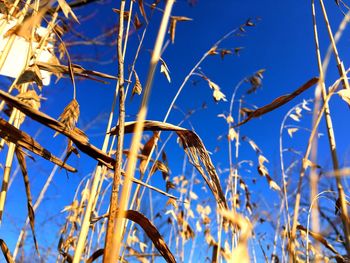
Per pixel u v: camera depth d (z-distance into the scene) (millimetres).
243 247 91
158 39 127
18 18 357
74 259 287
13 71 340
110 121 352
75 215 521
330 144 230
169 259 272
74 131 266
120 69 259
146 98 123
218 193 287
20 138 277
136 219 280
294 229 214
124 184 120
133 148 120
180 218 706
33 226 328
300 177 216
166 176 447
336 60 275
